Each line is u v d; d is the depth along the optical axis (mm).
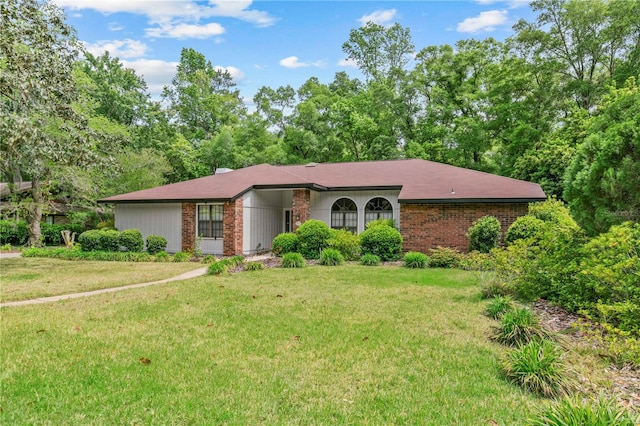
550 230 7414
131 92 39469
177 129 42594
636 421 2932
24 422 3184
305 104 35125
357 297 7977
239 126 40094
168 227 17828
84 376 4090
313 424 3219
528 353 4180
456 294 8242
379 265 13180
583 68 25938
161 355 4711
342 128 34344
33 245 21188
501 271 7969
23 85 9531
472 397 3721
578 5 24422
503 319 5488
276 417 3324
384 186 17281
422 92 31406
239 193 16609
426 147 30344
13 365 4332
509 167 26344
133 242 17094
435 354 4801
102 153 13859
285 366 4422
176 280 10328
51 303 7602
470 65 30719
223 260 12805
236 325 5980
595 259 5824
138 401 3566
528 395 3762
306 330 5738
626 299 5324
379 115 33156
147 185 25609
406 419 3311
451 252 13094
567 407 2973
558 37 26078
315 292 8500
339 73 42406
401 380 4082
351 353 4828
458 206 15336
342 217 18281
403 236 15852
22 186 25391
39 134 10078
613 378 4156
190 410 3416
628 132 7105
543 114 26531
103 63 39031
